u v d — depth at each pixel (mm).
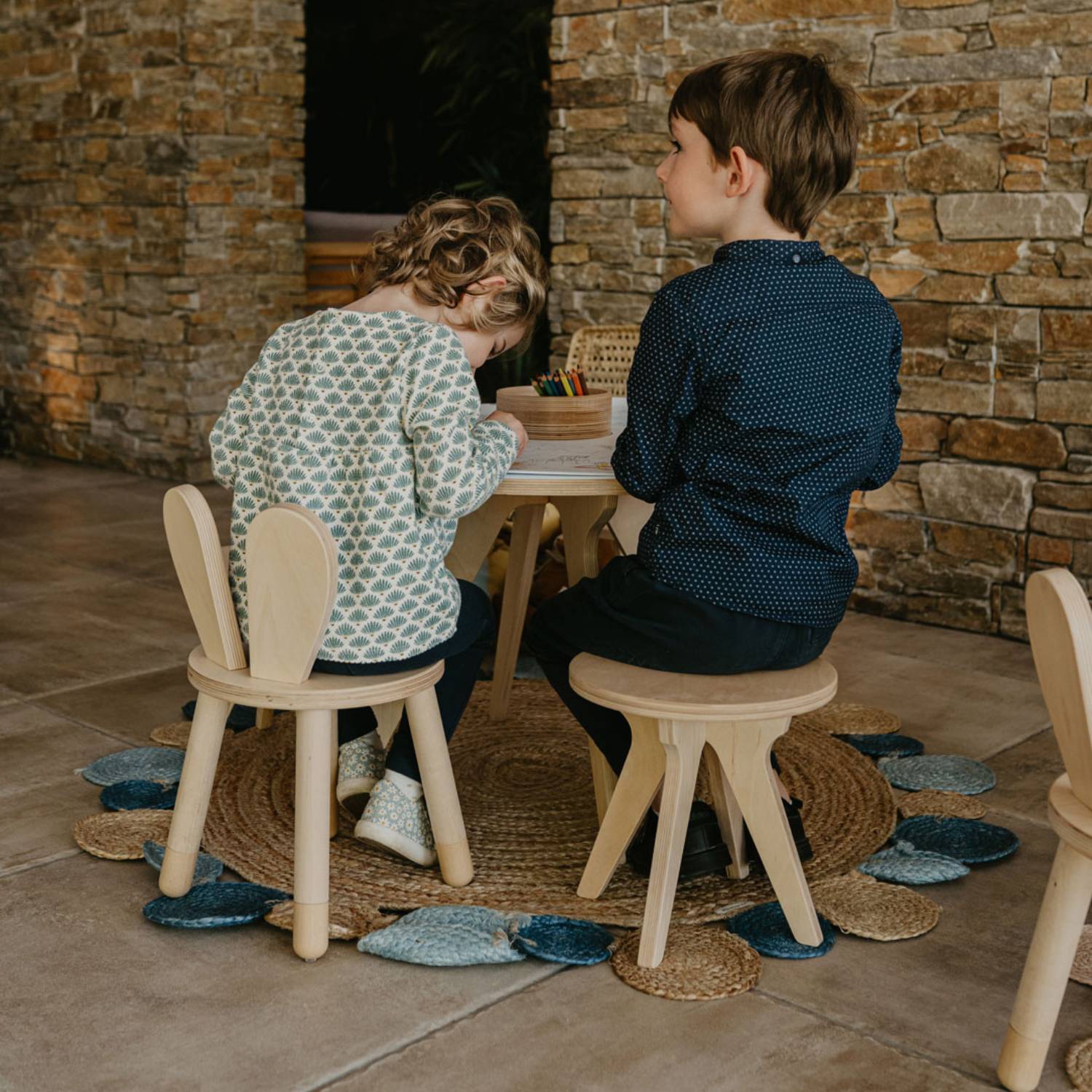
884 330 1887
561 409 2303
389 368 1818
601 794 2197
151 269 5461
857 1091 1566
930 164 3465
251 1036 1661
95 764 2525
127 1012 1710
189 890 2012
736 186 1880
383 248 1988
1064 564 3387
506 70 6121
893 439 2043
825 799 2424
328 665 1842
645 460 1849
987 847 2209
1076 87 3201
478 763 2629
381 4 7277
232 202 5430
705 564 1813
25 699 2951
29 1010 1709
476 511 2545
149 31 5273
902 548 3666
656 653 1868
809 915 1879
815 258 1871
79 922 1941
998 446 3465
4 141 5992
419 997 1761
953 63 3389
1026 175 3312
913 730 2818
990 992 1789
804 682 1830
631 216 4094
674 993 1759
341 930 1897
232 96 5348
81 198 5688
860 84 3553
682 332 1794
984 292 3426
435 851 2117
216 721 1934
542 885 2080
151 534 4617
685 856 2094
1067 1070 1606
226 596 1832
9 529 4668
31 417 6164
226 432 1917
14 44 5852
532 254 2000
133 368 5637
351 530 1833
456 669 2150
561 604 2014
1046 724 2865
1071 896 1509
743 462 1803
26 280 6035
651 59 3967
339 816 2320
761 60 1881
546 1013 1724
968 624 3572
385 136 7641
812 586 1833
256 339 5633
